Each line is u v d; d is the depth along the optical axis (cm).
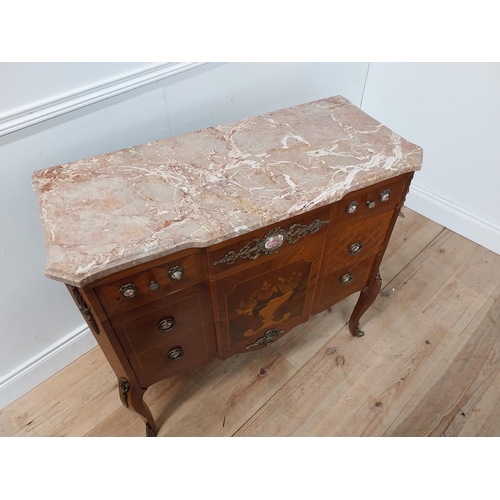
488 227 201
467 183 199
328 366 162
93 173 104
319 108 132
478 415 148
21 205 116
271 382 158
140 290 91
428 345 169
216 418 148
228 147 114
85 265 80
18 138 106
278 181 102
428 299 186
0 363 141
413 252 207
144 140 135
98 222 90
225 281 102
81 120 116
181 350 116
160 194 98
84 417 148
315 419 147
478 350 167
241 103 156
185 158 110
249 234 94
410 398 153
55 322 148
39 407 150
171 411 149
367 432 144
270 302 119
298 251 108
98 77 112
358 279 140
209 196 97
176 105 136
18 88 100
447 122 191
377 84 207
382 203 115
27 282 131
